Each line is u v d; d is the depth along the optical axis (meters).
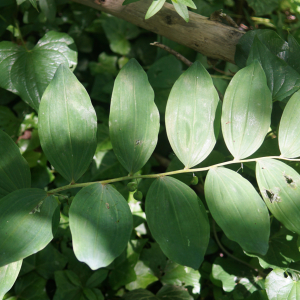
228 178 0.45
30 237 0.43
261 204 0.44
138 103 0.45
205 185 0.45
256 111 0.46
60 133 0.45
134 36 0.75
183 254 0.42
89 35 0.77
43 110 0.44
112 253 0.41
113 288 0.60
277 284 0.52
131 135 0.45
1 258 0.42
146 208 0.44
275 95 0.50
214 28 0.53
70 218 0.42
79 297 0.58
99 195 0.44
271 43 0.52
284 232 0.55
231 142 0.46
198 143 0.46
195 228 0.43
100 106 0.74
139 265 0.61
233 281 0.58
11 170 0.46
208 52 0.54
